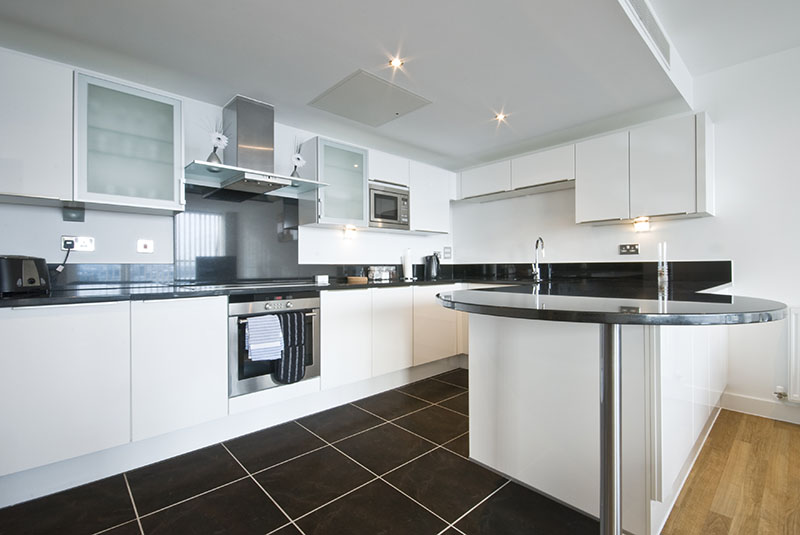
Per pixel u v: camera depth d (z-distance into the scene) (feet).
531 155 11.06
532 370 4.95
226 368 7.02
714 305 3.17
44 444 5.23
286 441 7.13
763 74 8.20
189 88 7.89
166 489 5.57
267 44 6.32
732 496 5.32
